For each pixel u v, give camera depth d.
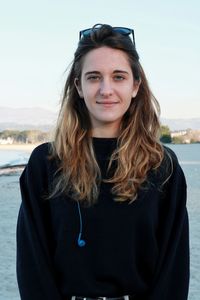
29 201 2.71
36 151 2.80
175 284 2.66
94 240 2.54
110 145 2.71
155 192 2.63
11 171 27.97
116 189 2.57
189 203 19.56
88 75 2.64
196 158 50.03
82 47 2.70
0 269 9.93
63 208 2.58
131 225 2.55
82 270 2.54
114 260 2.53
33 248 2.59
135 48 2.76
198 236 13.24
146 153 2.68
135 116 2.79
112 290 2.55
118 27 2.78
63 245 2.56
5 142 42.94
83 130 2.74
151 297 2.57
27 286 2.60
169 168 2.73
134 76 2.76
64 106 2.82
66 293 2.57
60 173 2.67
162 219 2.68
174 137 66.31
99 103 2.62
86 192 2.56
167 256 2.62
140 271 2.62
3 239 13.10
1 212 17.91
